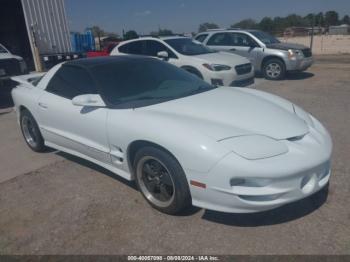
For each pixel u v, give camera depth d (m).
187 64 8.29
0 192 3.81
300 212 3.04
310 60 10.73
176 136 2.80
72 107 3.86
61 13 13.82
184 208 3.04
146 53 9.02
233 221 2.98
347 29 46.22
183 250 2.66
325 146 2.97
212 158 2.62
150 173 3.17
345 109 6.53
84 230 2.99
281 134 2.88
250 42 10.88
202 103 3.38
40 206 3.44
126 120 3.22
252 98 3.65
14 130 6.32
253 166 2.54
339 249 2.56
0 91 8.71
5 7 14.61
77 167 4.35
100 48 20.06
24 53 14.58
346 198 3.23
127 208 3.29
